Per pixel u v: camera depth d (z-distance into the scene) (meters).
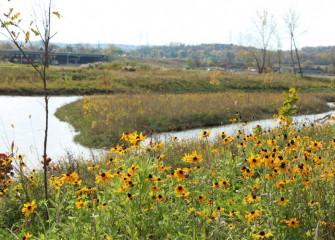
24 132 18.42
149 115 20.92
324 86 52.22
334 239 4.09
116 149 5.47
